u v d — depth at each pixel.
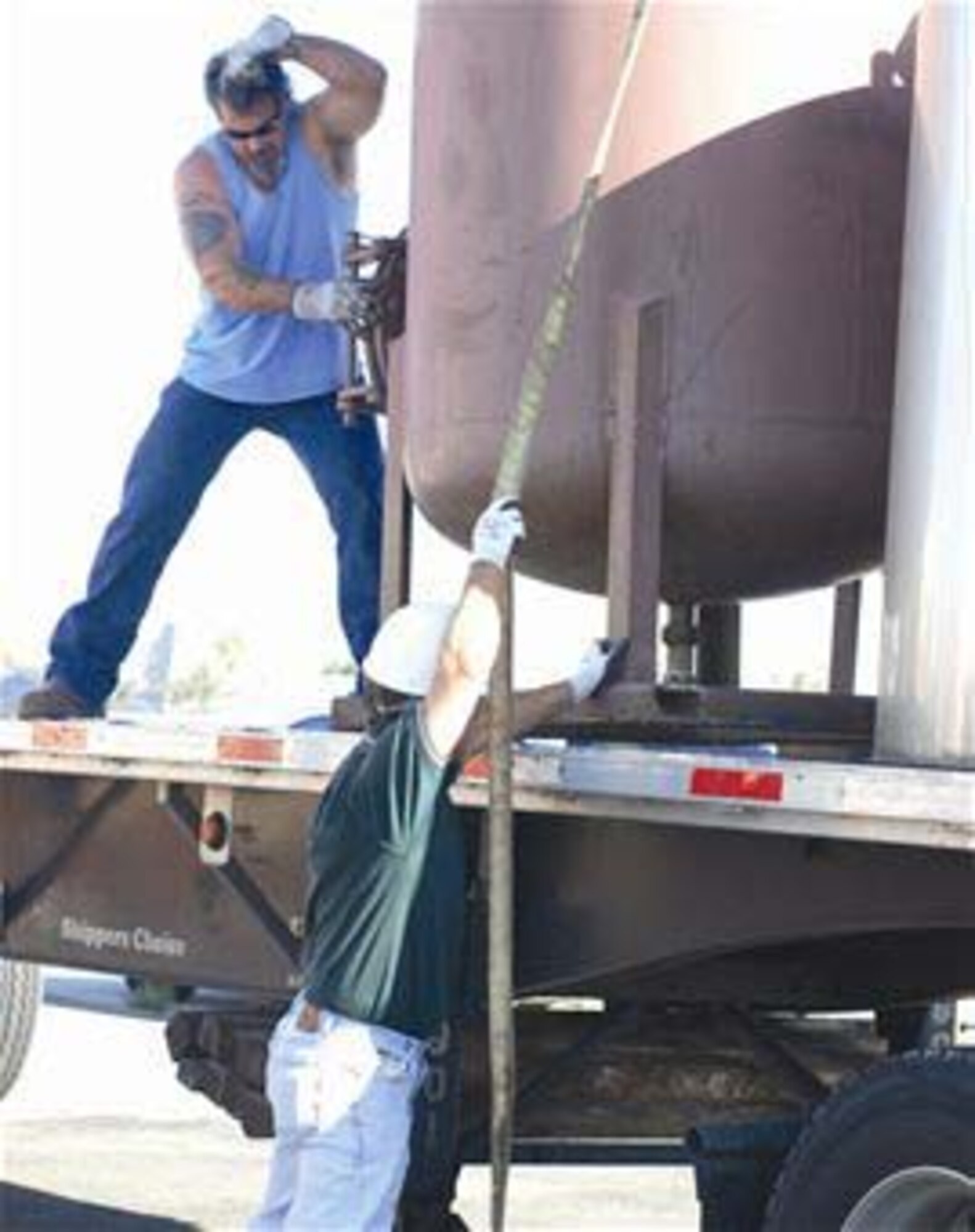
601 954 6.27
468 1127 6.89
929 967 6.83
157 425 8.94
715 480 6.51
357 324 7.70
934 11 5.79
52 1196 9.87
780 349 6.51
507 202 6.74
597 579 7.07
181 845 7.80
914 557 5.73
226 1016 7.46
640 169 6.52
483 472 6.80
